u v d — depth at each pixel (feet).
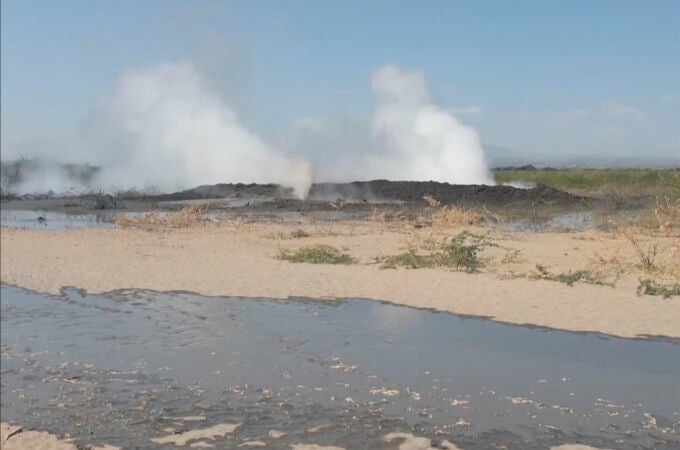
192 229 75.20
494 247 55.88
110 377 28.35
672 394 24.52
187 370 28.81
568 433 21.56
